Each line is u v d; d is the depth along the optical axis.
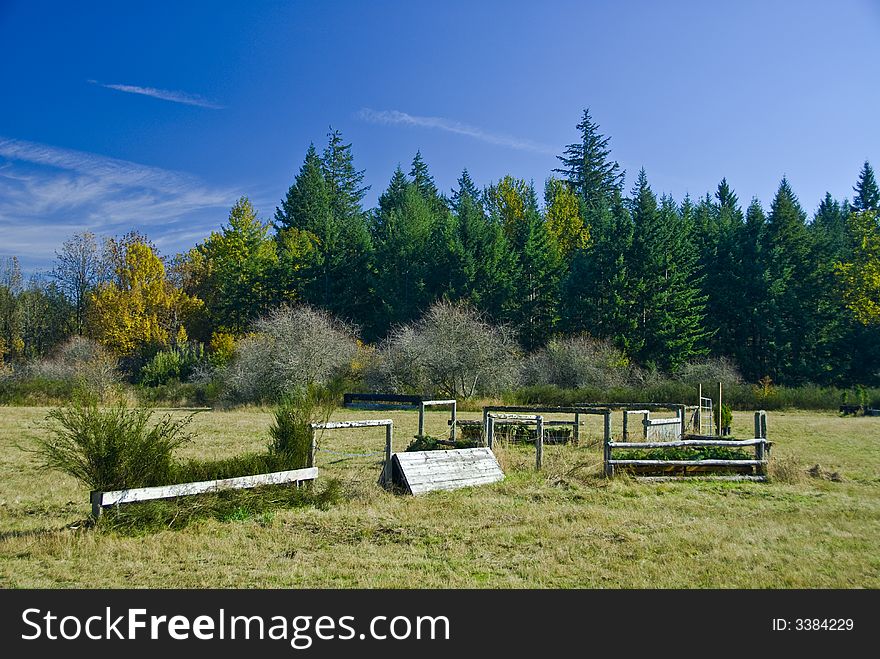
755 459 12.56
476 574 6.79
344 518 8.91
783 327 49.44
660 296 47.34
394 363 34.47
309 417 10.61
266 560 7.14
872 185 76.38
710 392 34.53
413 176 82.75
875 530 8.55
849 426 24.30
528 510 9.47
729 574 6.80
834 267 52.12
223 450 15.79
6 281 55.91
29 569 6.77
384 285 54.16
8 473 12.09
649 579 6.66
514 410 13.39
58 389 32.81
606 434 12.16
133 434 8.41
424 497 10.30
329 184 80.56
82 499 9.90
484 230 55.41
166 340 53.94
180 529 8.16
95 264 56.00
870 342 49.25
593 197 75.56
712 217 64.12
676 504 10.04
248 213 64.00
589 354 40.06
